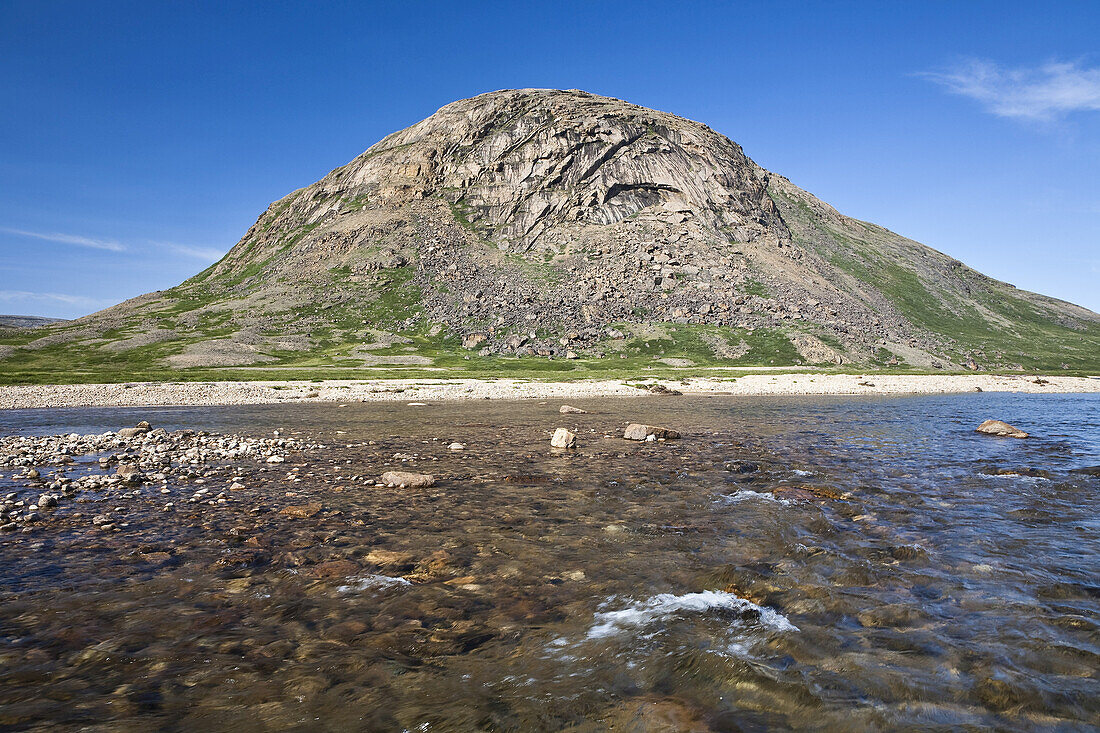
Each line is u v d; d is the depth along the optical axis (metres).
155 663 7.68
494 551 12.35
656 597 9.98
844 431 33.56
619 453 25.50
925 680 7.36
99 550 12.35
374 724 6.40
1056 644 8.27
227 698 6.87
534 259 179.62
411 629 8.76
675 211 197.38
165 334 133.25
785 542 12.92
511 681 7.33
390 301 154.62
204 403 59.38
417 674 7.48
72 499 16.95
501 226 196.75
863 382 89.12
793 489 18.09
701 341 133.62
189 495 17.56
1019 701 6.88
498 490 18.23
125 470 20.41
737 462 23.05
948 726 6.41
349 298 156.75
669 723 6.42
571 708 6.73
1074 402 60.03
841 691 7.12
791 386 83.81
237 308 153.75
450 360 119.50
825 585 10.48
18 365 103.31
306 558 11.88
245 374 93.19
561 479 19.88
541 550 12.41
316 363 113.56
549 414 45.25
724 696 7.00
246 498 17.16
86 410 52.03
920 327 168.88
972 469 21.52
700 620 9.08
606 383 82.94
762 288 163.38
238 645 8.20
